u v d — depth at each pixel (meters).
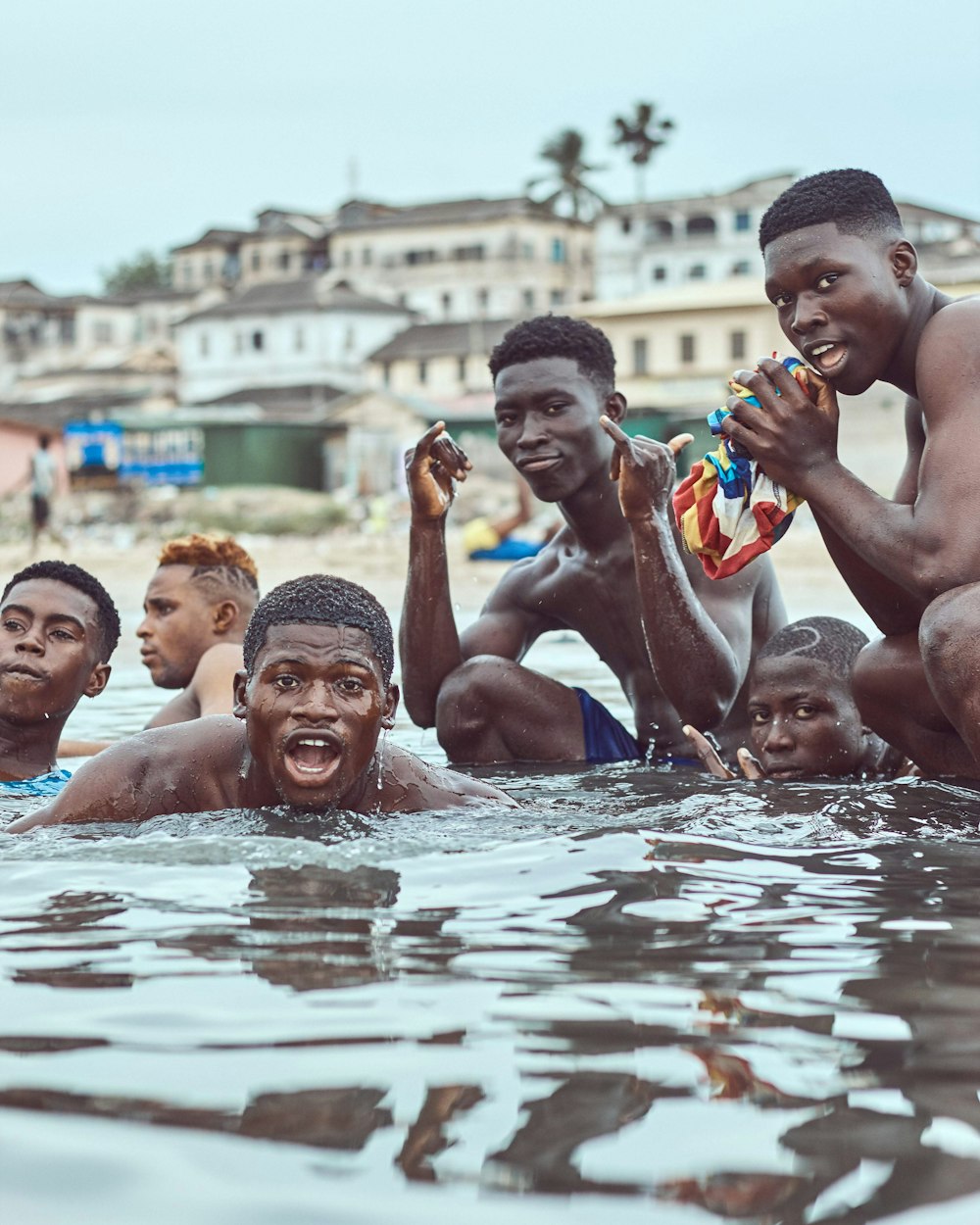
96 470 56.34
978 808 4.43
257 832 4.00
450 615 6.29
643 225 74.50
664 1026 2.46
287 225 89.81
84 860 3.69
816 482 4.69
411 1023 2.48
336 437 57.25
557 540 6.71
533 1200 1.84
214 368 80.06
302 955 2.90
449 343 70.81
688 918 3.18
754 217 72.44
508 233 79.75
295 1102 2.14
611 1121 2.07
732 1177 1.89
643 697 6.37
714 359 53.41
